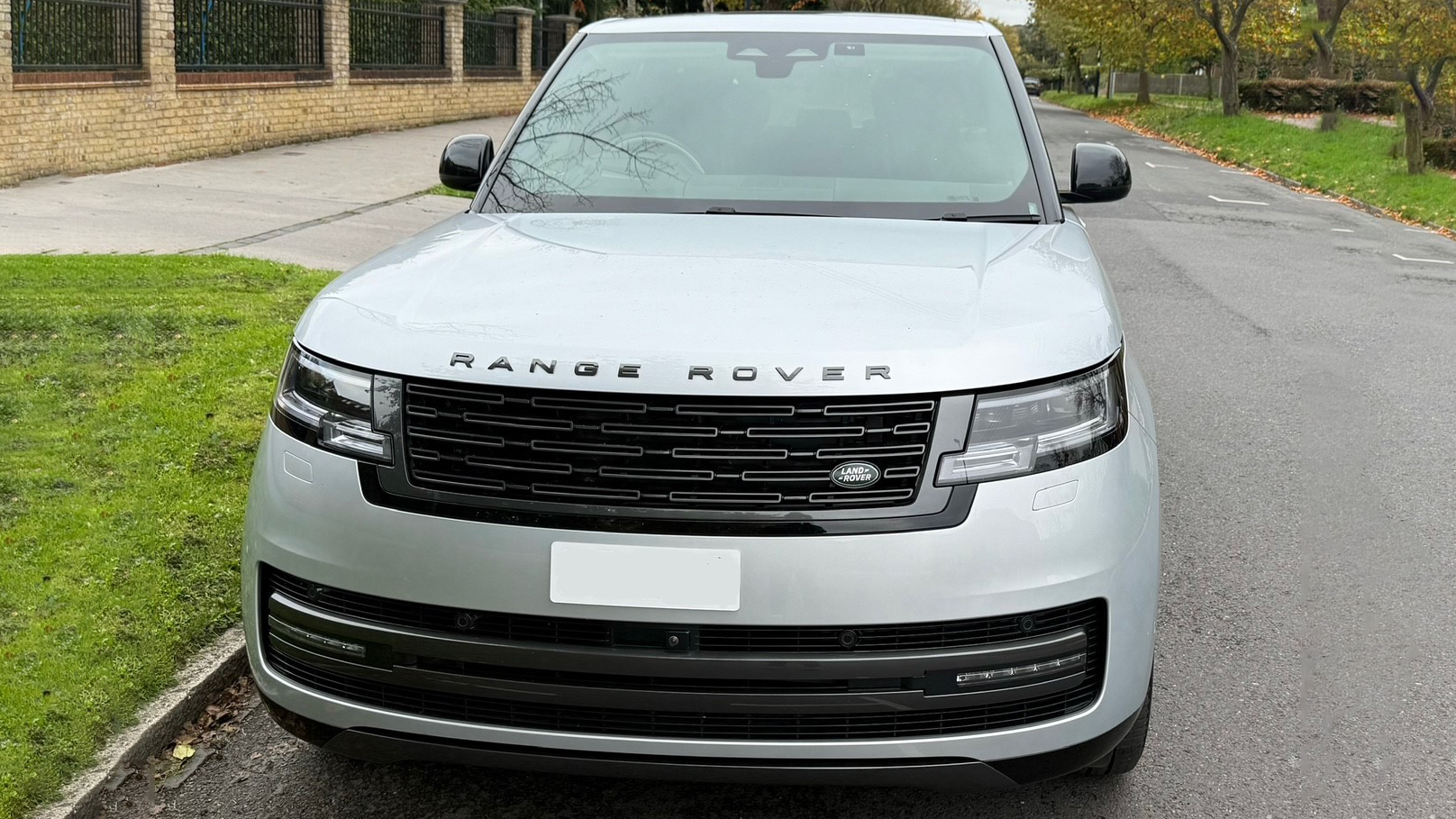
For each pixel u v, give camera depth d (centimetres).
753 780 241
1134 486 259
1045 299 270
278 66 1900
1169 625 417
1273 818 305
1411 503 544
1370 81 4422
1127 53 5191
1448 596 443
